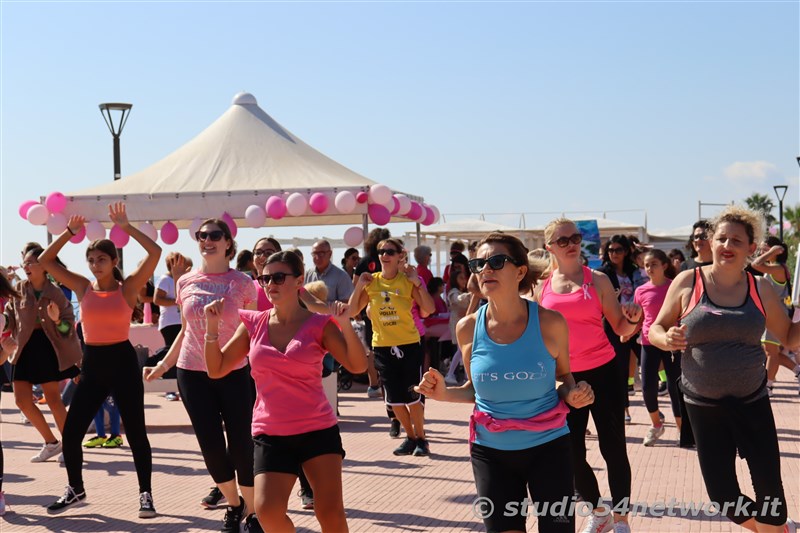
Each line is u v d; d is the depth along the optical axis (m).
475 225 31.28
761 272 12.29
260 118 17.28
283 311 5.14
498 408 4.50
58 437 11.73
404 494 7.88
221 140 16.44
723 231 5.03
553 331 4.52
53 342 9.55
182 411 13.58
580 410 5.96
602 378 6.02
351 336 5.02
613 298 6.07
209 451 6.62
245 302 6.80
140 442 7.41
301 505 7.59
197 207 14.59
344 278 11.67
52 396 9.71
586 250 19.55
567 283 6.13
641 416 12.05
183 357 6.70
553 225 6.17
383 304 9.58
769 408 5.02
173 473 9.16
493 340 4.54
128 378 7.36
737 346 4.98
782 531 4.97
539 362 4.46
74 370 9.80
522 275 4.59
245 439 6.64
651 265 9.89
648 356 9.86
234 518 6.77
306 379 4.99
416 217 16.30
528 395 4.46
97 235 14.64
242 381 6.68
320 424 4.99
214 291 6.70
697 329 5.04
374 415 12.78
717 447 5.04
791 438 9.99
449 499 7.67
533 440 4.43
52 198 14.59
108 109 17.94
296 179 15.07
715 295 5.08
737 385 4.95
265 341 5.08
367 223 14.60
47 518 7.37
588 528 6.15
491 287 4.50
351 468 9.05
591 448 9.78
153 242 7.51
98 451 10.48
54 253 7.44
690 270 5.23
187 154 16.23
